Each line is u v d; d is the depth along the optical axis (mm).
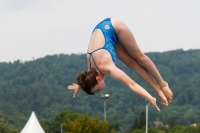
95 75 16859
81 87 17094
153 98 16359
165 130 167250
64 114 163375
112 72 16719
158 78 18312
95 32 17453
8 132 157125
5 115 194000
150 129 155625
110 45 17219
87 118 73938
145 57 18062
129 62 18344
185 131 163250
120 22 17609
